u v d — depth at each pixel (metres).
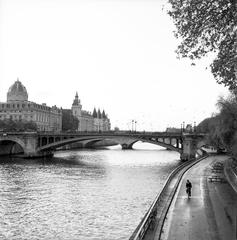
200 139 134.75
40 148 150.38
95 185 77.44
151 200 61.25
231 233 30.86
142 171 103.69
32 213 52.41
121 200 61.25
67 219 49.16
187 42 26.02
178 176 69.12
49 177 89.00
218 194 50.19
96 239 40.81
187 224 33.81
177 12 25.61
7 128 192.75
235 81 26.69
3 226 46.00
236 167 74.31
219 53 26.06
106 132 148.50
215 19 24.80
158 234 29.39
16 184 77.38
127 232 43.25
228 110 72.38
